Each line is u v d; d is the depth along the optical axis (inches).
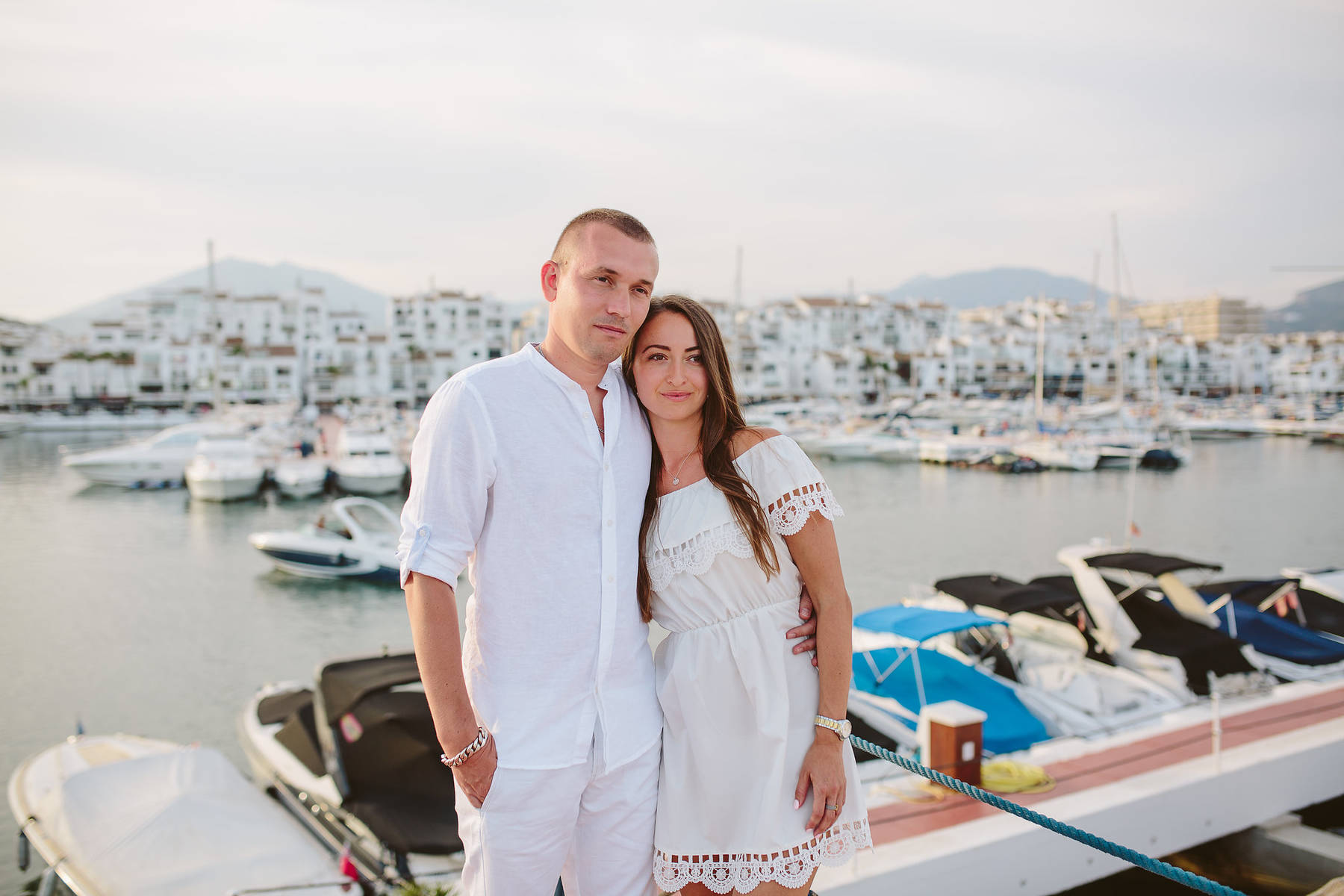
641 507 76.3
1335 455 2213.3
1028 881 247.8
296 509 1352.1
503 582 69.9
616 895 77.4
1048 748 315.0
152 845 262.1
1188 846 277.9
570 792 71.8
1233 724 335.0
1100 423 2246.6
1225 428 2849.4
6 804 402.9
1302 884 271.9
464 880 74.8
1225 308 6904.5
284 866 258.5
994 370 4192.9
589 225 69.7
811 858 77.5
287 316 4185.5
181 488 1596.9
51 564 973.2
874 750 80.3
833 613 77.2
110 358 3577.8
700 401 78.2
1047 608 462.3
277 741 359.6
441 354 4025.6
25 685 586.9
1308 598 552.4
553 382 71.1
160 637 700.7
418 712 290.4
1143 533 1147.3
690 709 78.3
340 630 721.6
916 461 2016.5
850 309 4424.2
